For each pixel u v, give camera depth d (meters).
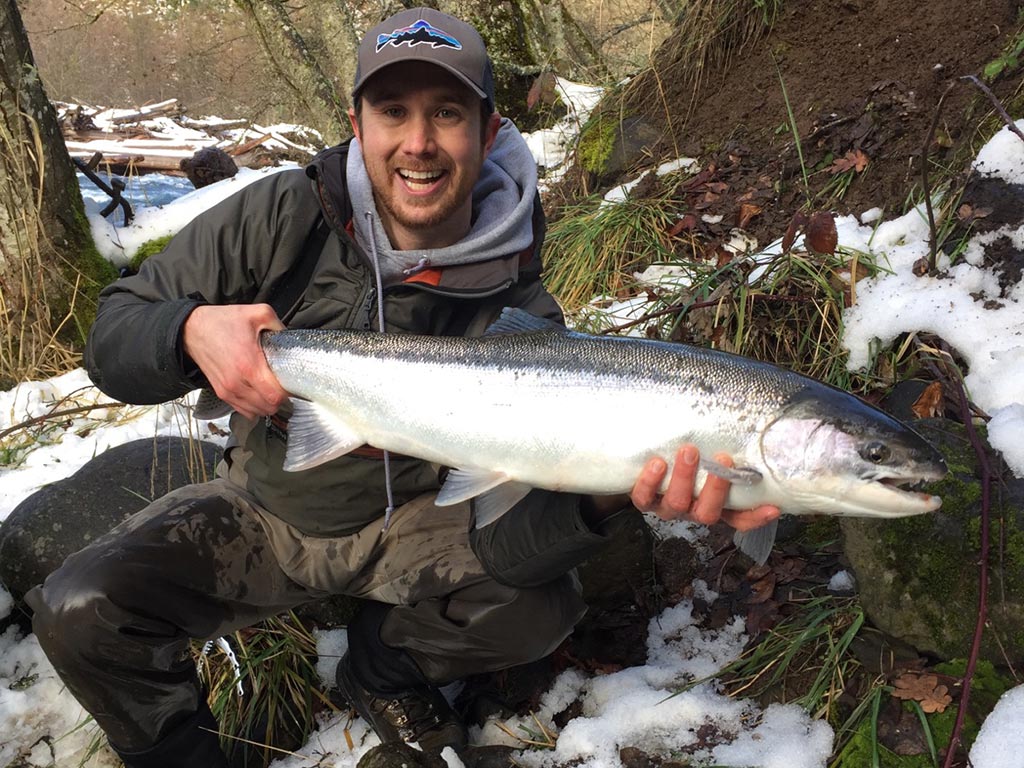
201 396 1.09
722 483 0.88
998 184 1.53
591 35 4.92
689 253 1.93
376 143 1.04
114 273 2.10
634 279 1.90
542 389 0.93
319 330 1.00
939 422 1.18
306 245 1.08
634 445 0.90
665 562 1.35
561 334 0.95
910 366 1.42
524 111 3.47
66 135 4.11
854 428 0.87
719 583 1.32
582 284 1.93
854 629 1.11
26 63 1.91
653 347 0.92
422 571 1.11
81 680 0.98
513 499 0.96
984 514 1.04
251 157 3.73
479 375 0.95
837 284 1.54
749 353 1.56
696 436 0.89
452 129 1.04
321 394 0.99
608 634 1.30
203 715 1.08
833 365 1.49
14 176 1.91
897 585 1.08
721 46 2.27
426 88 1.01
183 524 1.05
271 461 1.09
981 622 1.00
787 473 0.88
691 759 1.06
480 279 1.08
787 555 1.31
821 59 2.08
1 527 1.40
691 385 0.90
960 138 1.71
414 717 1.14
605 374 0.91
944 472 0.87
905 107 1.83
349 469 1.07
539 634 1.10
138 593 0.99
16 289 1.96
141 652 0.99
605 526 0.99
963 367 1.40
